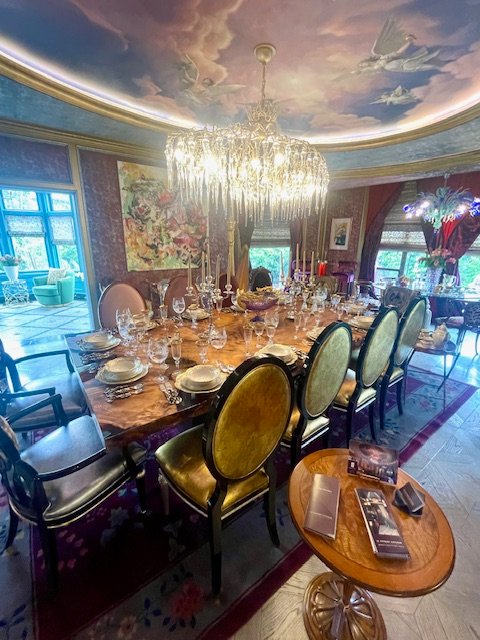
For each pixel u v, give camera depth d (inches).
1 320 214.5
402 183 214.1
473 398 110.9
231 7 63.7
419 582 32.4
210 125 132.9
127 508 65.8
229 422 40.3
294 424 65.8
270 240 259.8
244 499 50.3
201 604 48.3
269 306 97.7
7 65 79.8
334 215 253.4
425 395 113.1
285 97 106.0
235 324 95.3
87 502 49.3
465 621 46.4
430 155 158.9
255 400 41.8
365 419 99.3
